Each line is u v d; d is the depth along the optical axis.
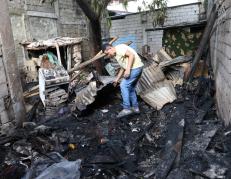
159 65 6.52
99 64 6.87
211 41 6.82
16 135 3.68
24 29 8.76
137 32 13.36
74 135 3.90
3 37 3.84
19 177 2.74
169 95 5.05
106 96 5.38
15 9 8.38
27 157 3.12
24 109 4.34
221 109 3.60
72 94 5.89
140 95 5.15
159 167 2.58
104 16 6.06
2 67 3.87
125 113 4.47
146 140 3.52
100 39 6.79
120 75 4.68
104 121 4.49
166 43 8.96
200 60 6.68
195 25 8.38
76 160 2.87
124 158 3.01
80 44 9.52
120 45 4.35
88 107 4.94
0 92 3.83
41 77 5.86
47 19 9.74
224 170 2.27
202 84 5.48
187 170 2.43
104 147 3.38
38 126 4.18
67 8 10.72
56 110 5.35
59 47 8.94
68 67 8.99
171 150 2.85
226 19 3.52
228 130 2.95
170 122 3.83
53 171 2.54
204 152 2.63
